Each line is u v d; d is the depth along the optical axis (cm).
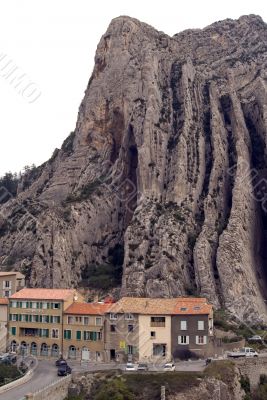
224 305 16950
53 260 18450
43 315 13912
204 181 19962
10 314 14175
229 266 17462
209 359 12444
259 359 12369
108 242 19950
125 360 13112
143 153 19850
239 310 16662
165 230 18188
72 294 14250
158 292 16838
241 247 17962
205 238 18112
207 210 19025
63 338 13688
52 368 12219
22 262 19100
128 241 18262
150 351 13088
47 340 13800
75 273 18725
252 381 12125
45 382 10762
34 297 14088
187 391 10962
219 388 11150
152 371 11500
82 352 13500
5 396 9700
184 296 16912
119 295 17425
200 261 17550
